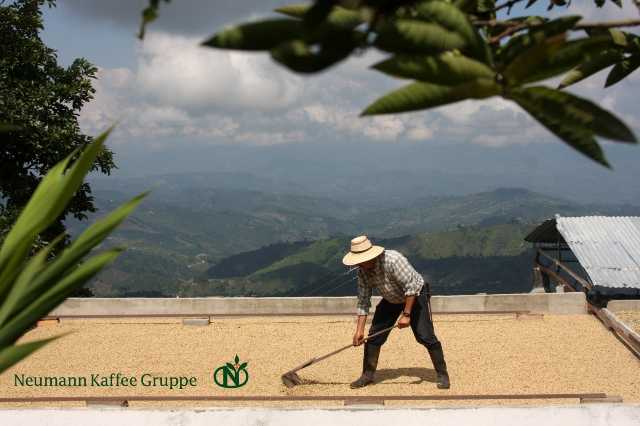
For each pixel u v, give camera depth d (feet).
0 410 18.51
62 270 3.40
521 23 3.28
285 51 2.12
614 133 2.61
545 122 2.68
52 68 57.21
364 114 2.48
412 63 2.46
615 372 27.58
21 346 3.22
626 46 3.64
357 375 27.84
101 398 23.12
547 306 37.27
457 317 37.32
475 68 2.55
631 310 38.47
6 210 52.42
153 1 2.32
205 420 18.29
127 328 36.65
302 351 31.94
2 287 3.36
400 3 2.38
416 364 29.19
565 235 44.55
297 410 18.43
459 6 3.43
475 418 17.85
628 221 45.88
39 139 52.24
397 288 23.73
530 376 27.25
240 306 38.45
